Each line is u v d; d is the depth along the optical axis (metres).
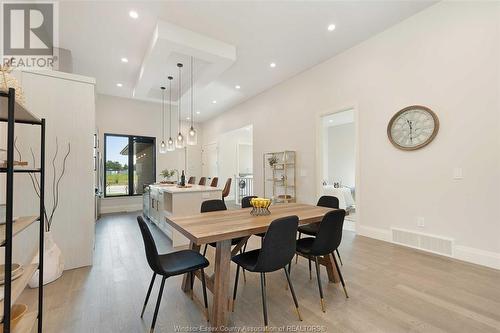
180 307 1.94
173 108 7.39
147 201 5.52
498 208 2.56
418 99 3.19
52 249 2.39
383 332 1.61
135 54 4.04
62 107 2.66
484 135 2.65
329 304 1.95
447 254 2.92
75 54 4.04
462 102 2.81
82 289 2.21
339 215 2.00
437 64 3.01
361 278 2.39
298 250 2.06
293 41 3.75
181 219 2.04
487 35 2.63
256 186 6.31
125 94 6.36
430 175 3.09
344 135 8.15
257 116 6.31
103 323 1.72
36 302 1.98
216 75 4.46
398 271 2.54
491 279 2.34
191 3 2.86
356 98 3.93
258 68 4.76
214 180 6.34
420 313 1.82
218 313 1.64
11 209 1.09
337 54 4.21
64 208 2.64
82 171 2.76
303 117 4.93
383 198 3.59
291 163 5.20
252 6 2.93
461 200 2.82
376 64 3.65
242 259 1.87
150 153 7.09
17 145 2.42
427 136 3.09
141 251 3.25
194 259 1.87
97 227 4.62
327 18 3.21
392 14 3.19
